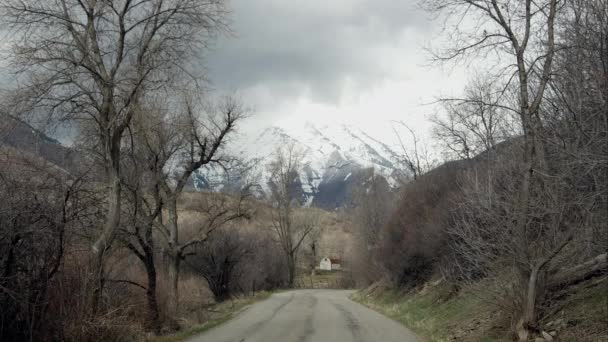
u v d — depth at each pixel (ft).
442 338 47.91
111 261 59.00
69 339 37.52
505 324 38.83
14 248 35.35
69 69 41.68
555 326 33.88
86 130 46.60
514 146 39.27
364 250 159.33
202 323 64.08
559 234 33.40
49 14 41.22
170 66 46.75
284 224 219.00
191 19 46.03
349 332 55.42
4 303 35.01
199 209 94.32
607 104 29.04
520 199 35.29
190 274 117.91
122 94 44.65
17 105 38.73
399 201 113.80
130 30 45.14
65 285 39.29
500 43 39.47
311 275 284.82
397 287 103.91
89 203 41.39
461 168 75.87
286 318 72.23
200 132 82.74
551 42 35.47
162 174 73.20
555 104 36.24
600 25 30.01
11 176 35.60
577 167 30.78
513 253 35.12
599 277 36.14
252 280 145.18
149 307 55.83
